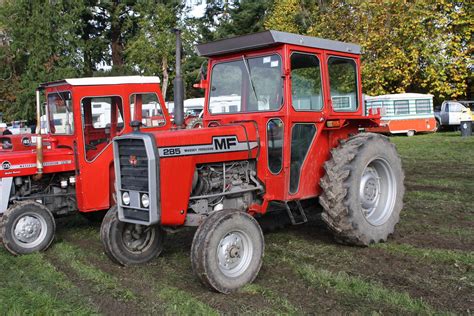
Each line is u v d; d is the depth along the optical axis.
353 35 21.75
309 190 5.54
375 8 21.53
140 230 5.45
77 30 31.00
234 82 5.52
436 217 6.90
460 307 3.96
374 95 22.98
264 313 3.96
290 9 28.75
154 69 22.89
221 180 5.03
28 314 4.14
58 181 7.06
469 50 21.81
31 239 6.25
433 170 11.39
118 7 32.78
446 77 22.83
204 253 4.34
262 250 4.71
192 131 4.79
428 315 3.82
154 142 4.45
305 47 5.30
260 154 5.22
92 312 4.12
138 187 4.60
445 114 24.20
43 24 28.91
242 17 33.03
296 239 6.05
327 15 23.12
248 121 5.30
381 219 5.81
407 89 25.83
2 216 6.19
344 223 5.40
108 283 4.85
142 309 4.16
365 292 4.30
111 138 7.18
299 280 4.68
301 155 5.42
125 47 32.09
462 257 5.09
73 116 6.80
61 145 7.11
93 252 6.11
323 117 5.51
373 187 5.85
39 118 7.54
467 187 9.13
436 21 21.22
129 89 7.31
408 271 4.80
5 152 7.00
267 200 5.25
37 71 29.27
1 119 32.94
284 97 5.09
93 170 6.89
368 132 6.14
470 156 13.54
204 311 4.01
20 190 6.76
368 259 5.20
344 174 5.37
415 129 23.05
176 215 4.61
